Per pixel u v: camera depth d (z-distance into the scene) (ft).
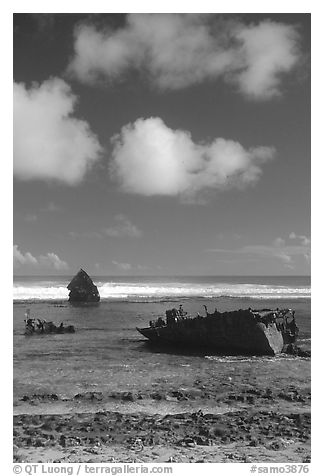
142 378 54.39
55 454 36.24
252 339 65.57
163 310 108.27
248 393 49.57
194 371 57.47
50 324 80.69
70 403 46.29
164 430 40.06
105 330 82.48
